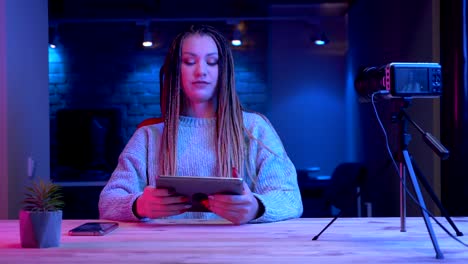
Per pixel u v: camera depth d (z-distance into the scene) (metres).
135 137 1.79
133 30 5.49
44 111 2.78
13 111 2.30
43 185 1.13
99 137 4.79
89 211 4.04
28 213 1.08
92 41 5.47
